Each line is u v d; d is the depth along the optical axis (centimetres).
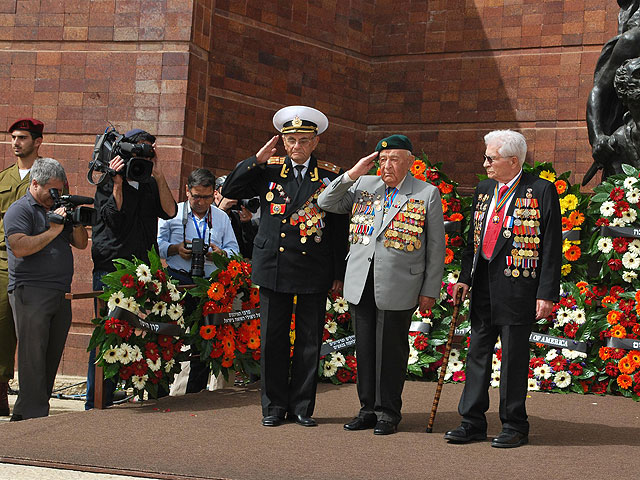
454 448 575
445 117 1395
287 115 653
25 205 743
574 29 1327
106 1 1187
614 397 785
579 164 1318
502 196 607
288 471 509
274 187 655
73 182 1186
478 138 1377
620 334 786
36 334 737
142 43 1173
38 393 739
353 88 1408
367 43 1427
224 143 1246
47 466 525
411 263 620
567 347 800
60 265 753
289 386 658
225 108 1248
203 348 764
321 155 1370
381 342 620
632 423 676
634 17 1010
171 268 801
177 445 570
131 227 753
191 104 1169
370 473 505
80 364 1160
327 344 842
